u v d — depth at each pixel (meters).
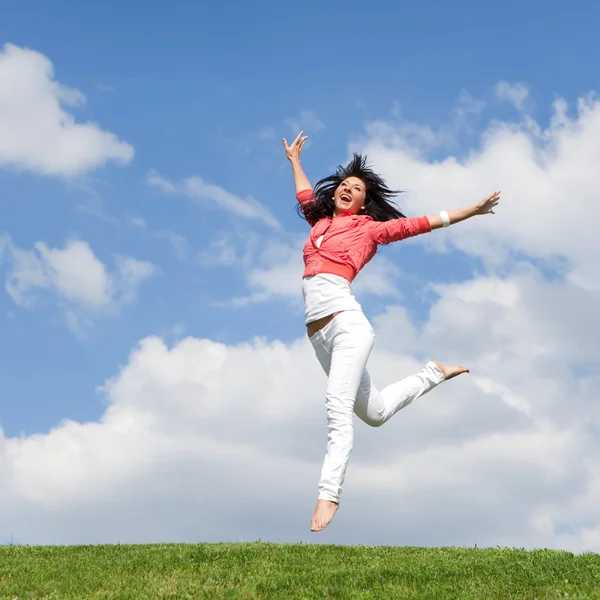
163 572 6.29
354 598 5.08
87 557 7.15
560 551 7.16
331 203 6.06
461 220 5.53
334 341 5.41
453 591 5.32
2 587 5.50
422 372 6.11
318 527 4.89
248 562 6.79
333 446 5.16
